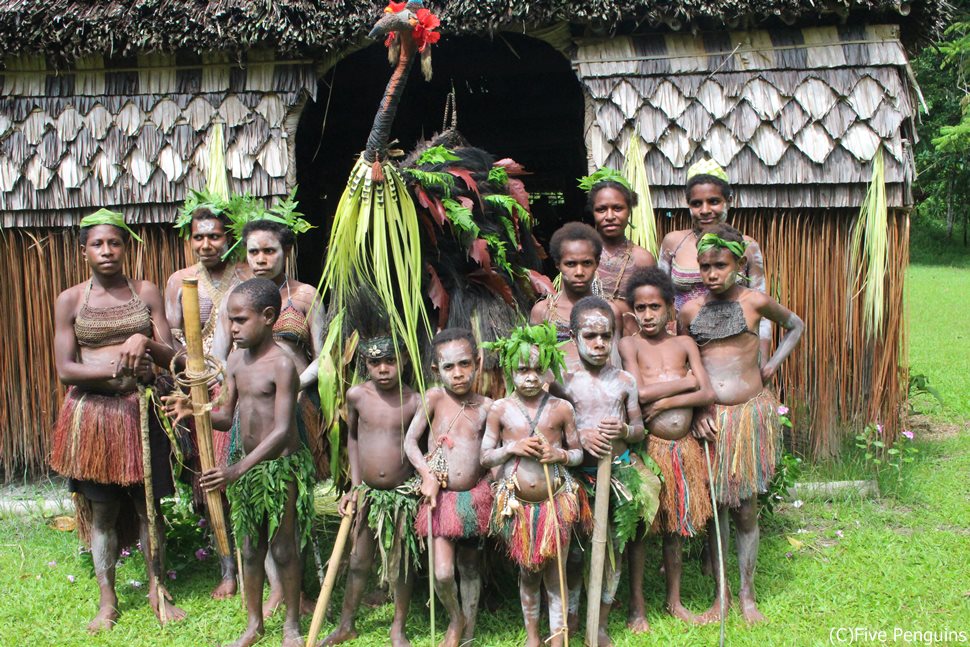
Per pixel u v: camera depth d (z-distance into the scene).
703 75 5.00
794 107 4.95
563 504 3.23
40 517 4.88
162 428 3.82
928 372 8.38
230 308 3.38
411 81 8.58
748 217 5.04
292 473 3.40
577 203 10.20
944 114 21.95
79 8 4.79
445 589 3.29
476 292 3.83
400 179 3.51
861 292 4.98
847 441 5.07
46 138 5.05
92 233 3.68
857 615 3.59
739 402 3.59
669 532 3.59
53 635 3.60
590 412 3.38
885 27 5.01
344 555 3.94
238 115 5.02
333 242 3.59
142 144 5.02
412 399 3.45
